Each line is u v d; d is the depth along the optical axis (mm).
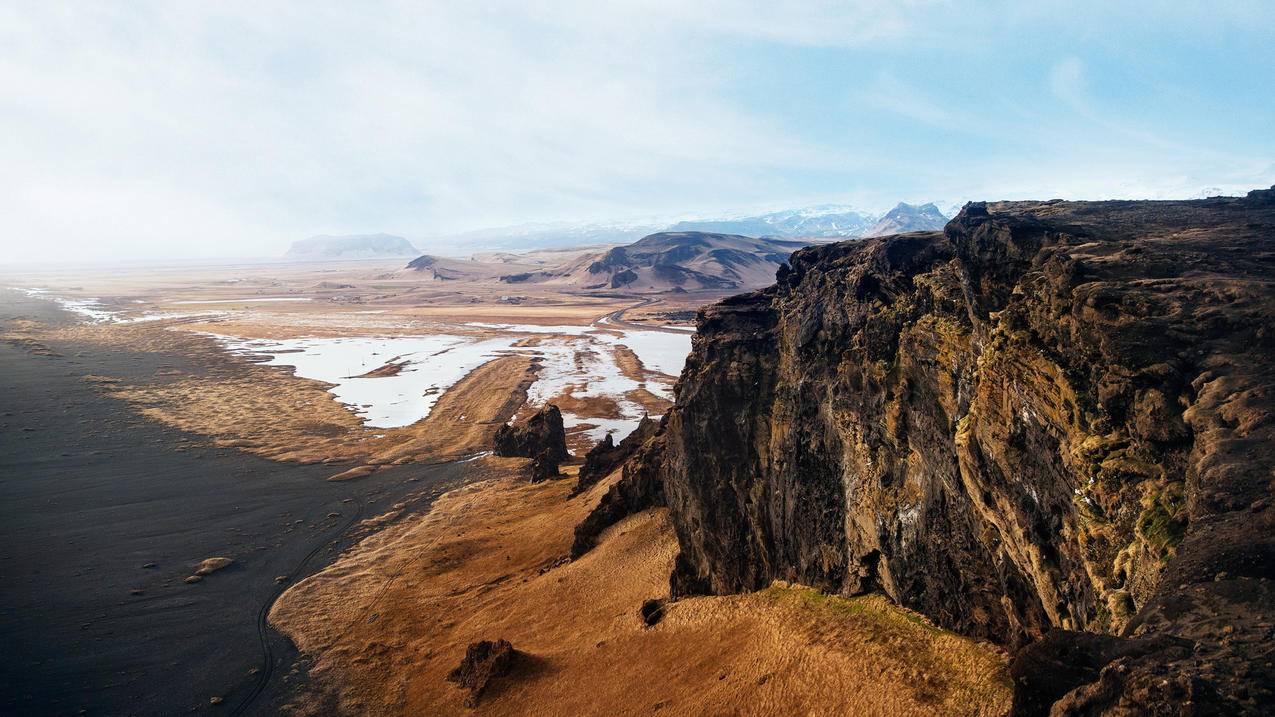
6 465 113375
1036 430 25953
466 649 58875
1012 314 29797
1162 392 20109
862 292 47188
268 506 101625
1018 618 28250
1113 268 27922
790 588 46812
